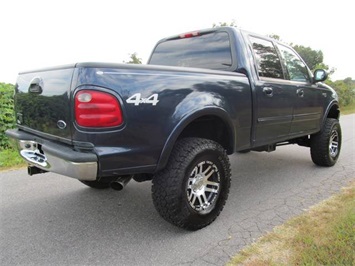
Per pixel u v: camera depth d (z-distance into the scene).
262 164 5.28
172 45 3.96
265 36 3.80
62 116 2.26
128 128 2.22
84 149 2.16
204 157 2.68
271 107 3.53
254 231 2.75
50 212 3.24
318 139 4.76
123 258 2.37
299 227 2.74
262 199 3.58
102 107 2.11
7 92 6.46
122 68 2.22
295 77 4.25
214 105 2.72
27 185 4.11
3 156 5.51
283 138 3.90
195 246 2.52
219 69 3.37
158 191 2.55
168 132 2.42
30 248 2.52
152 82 2.34
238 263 2.24
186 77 2.57
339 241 2.32
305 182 4.18
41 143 2.53
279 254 2.32
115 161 2.21
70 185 4.11
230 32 3.34
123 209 3.32
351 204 3.13
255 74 3.32
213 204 2.85
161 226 2.90
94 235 2.73
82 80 2.09
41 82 2.50
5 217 3.11
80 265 2.28
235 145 3.09
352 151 6.13
